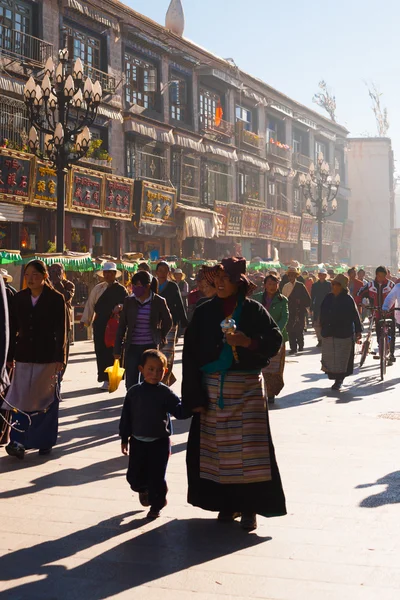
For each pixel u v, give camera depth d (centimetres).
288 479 610
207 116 3641
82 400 1040
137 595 381
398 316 1305
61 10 2641
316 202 3672
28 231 2509
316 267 3569
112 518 511
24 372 694
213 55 3647
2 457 697
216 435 481
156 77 3241
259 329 482
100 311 1138
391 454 699
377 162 6388
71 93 1928
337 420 881
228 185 3816
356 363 1552
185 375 487
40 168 2395
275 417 902
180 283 2131
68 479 616
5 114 2381
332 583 396
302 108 4772
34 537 471
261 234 4103
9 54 2400
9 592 386
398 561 429
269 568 418
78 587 392
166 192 3138
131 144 3045
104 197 2772
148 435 512
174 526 493
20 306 697
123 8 2958
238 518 512
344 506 536
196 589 388
